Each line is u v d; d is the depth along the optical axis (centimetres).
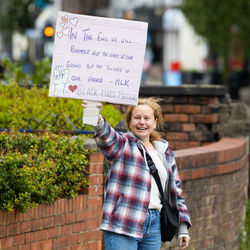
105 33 953
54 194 1064
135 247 900
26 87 1856
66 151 1109
